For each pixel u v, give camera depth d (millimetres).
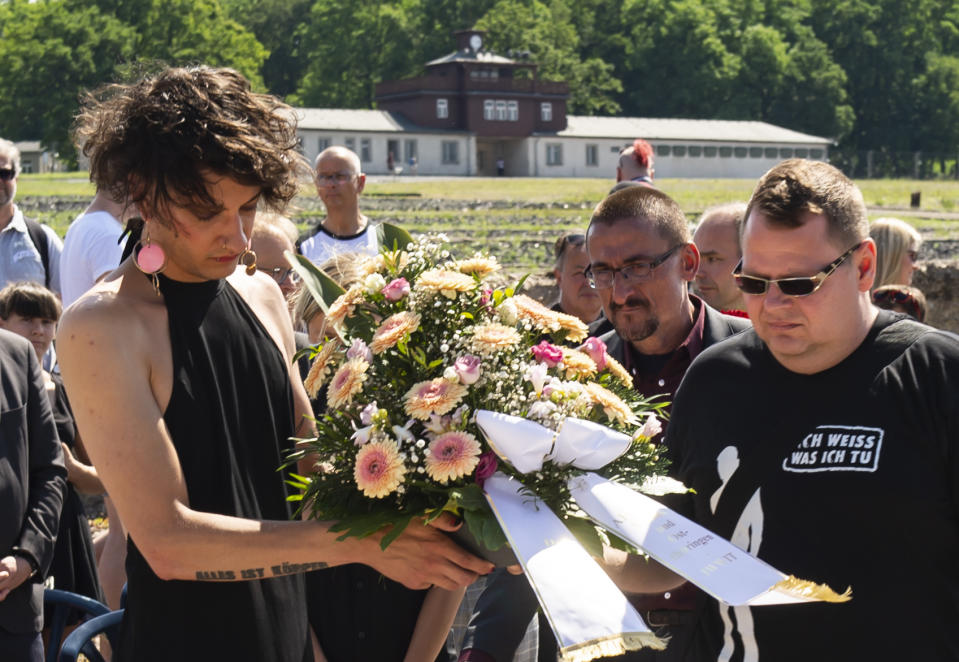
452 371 2188
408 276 2461
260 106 2232
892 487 2234
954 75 107875
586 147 85812
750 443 2430
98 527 7137
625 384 2578
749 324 3594
